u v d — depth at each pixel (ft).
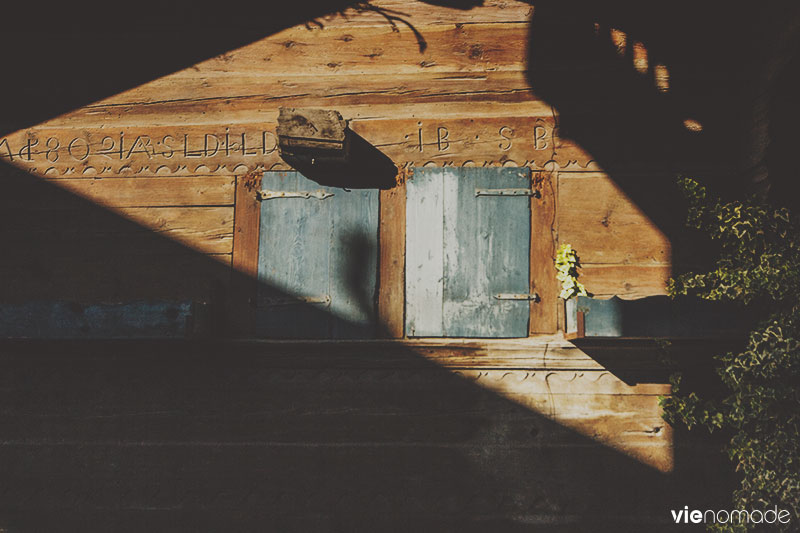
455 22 14.75
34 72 15.11
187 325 12.69
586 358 13.35
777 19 12.84
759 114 13.46
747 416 12.88
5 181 14.74
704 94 14.15
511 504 12.95
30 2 15.20
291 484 13.23
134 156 14.74
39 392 13.78
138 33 15.11
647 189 13.99
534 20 14.64
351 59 14.76
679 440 13.07
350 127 14.49
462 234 13.96
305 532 13.02
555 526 12.81
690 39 14.34
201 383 13.69
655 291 13.66
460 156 14.30
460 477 13.11
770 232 13.38
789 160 13.44
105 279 14.28
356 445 13.33
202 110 14.82
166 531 13.14
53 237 14.49
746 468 12.78
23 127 14.94
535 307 13.74
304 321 13.80
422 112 14.49
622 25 14.51
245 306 14.01
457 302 13.76
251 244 14.24
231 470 13.33
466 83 14.53
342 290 13.87
